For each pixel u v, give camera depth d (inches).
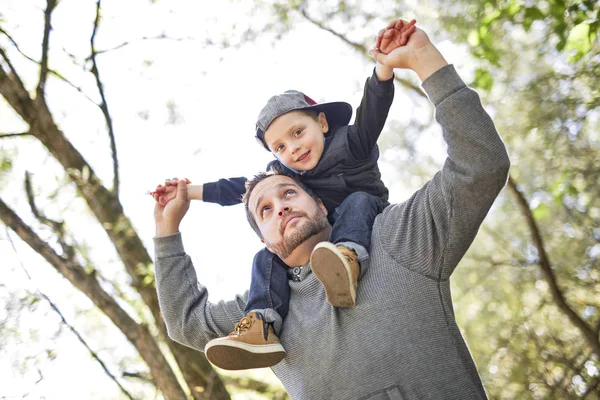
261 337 122.6
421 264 120.1
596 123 358.6
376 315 118.9
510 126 362.3
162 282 142.8
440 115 116.3
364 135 134.6
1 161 288.4
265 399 324.2
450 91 116.3
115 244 266.5
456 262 120.6
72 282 268.4
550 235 379.9
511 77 343.9
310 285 126.9
